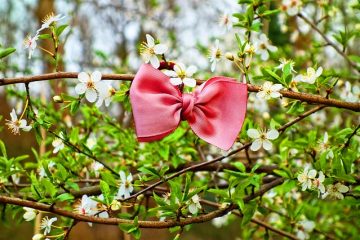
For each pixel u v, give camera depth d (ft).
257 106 3.01
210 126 1.93
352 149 2.19
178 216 1.94
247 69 2.01
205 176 2.85
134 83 1.88
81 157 2.36
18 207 2.24
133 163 2.61
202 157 2.55
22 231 7.34
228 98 1.94
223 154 2.10
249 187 2.27
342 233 3.12
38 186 2.12
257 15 2.20
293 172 2.35
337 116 3.19
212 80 1.95
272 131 2.01
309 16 3.00
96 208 2.00
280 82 1.97
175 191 1.93
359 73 2.91
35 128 2.02
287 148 2.38
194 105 1.93
